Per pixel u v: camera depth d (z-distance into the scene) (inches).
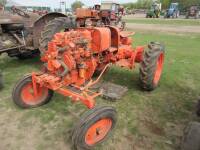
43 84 135.9
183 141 102.1
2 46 219.9
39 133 128.6
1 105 159.0
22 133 128.7
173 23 905.5
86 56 141.6
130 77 211.9
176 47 377.7
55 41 131.0
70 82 137.2
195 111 153.3
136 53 178.1
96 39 148.3
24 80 145.3
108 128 118.8
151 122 140.0
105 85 184.4
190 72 235.1
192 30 647.8
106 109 111.0
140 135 127.3
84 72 143.4
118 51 175.8
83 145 106.9
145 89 180.2
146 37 496.4
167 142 122.3
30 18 255.3
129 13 2054.6
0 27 220.8
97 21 451.5
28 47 236.2
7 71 228.8
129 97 171.5
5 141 122.2
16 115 146.0
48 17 237.0
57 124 136.6
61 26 217.0
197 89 191.0
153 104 162.1
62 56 133.0
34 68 238.7
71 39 133.8
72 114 147.4
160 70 193.3
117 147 117.3
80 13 411.2
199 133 98.1
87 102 116.9
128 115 147.1
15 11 251.4
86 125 103.7
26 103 149.9
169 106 159.9
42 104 156.5
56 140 122.6
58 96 170.6
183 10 1982.0
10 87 189.0
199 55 315.3
